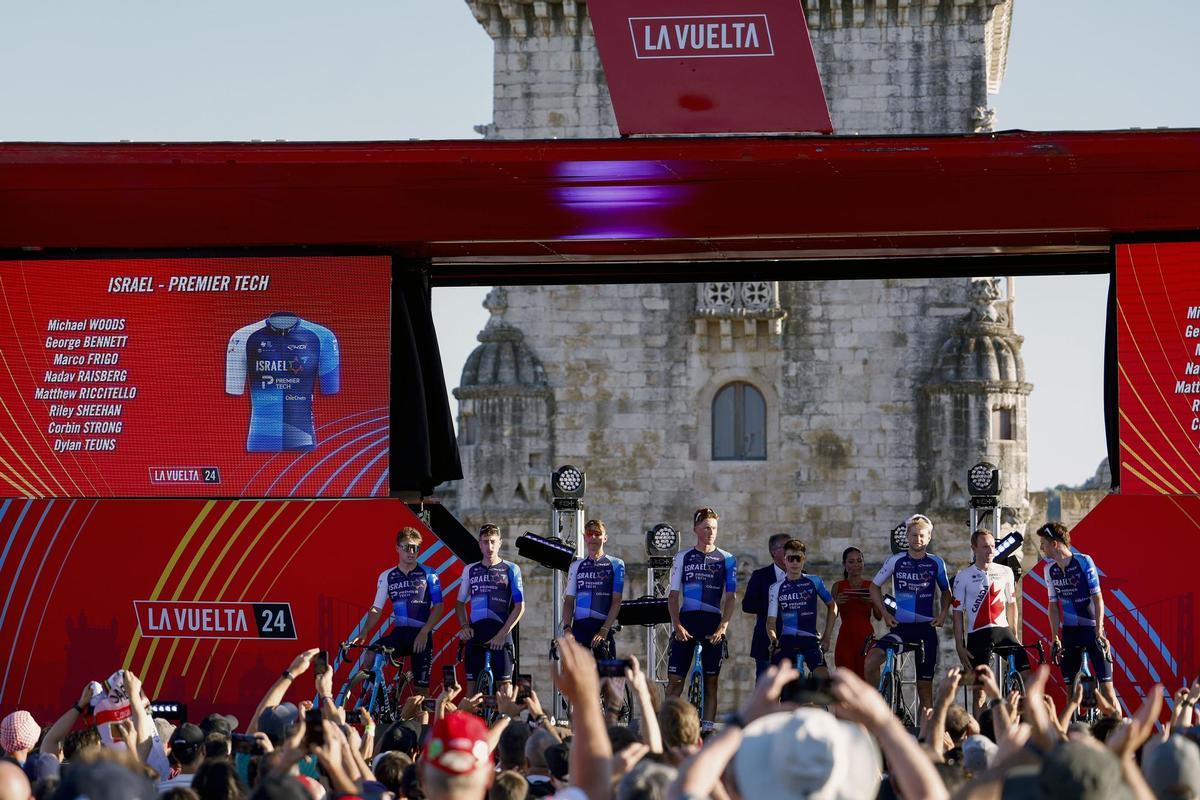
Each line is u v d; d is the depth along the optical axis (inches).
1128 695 848.3
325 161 860.0
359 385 900.0
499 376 1761.8
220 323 907.4
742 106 861.8
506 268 1009.5
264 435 900.6
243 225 898.7
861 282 1752.0
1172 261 868.6
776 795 278.1
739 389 1764.3
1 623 894.4
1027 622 866.8
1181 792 330.3
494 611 874.8
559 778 442.6
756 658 901.8
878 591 882.8
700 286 1756.9
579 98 1765.5
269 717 534.6
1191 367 861.2
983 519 971.3
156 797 339.0
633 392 1764.3
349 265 906.1
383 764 446.9
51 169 864.3
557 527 1040.8
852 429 1744.6
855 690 283.7
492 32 1776.6
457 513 1808.6
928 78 1747.0
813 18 1754.4
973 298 1733.5
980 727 647.8
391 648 850.8
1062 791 269.1
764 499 1748.3
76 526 898.1
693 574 887.7
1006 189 861.2
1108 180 848.9
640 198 876.6
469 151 855.1
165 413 904.9
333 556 887.7
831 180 859.4
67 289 912.9
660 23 865.5
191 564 892.6
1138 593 853.2
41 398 909.8
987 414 1706.4
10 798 334.3
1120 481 863.1
